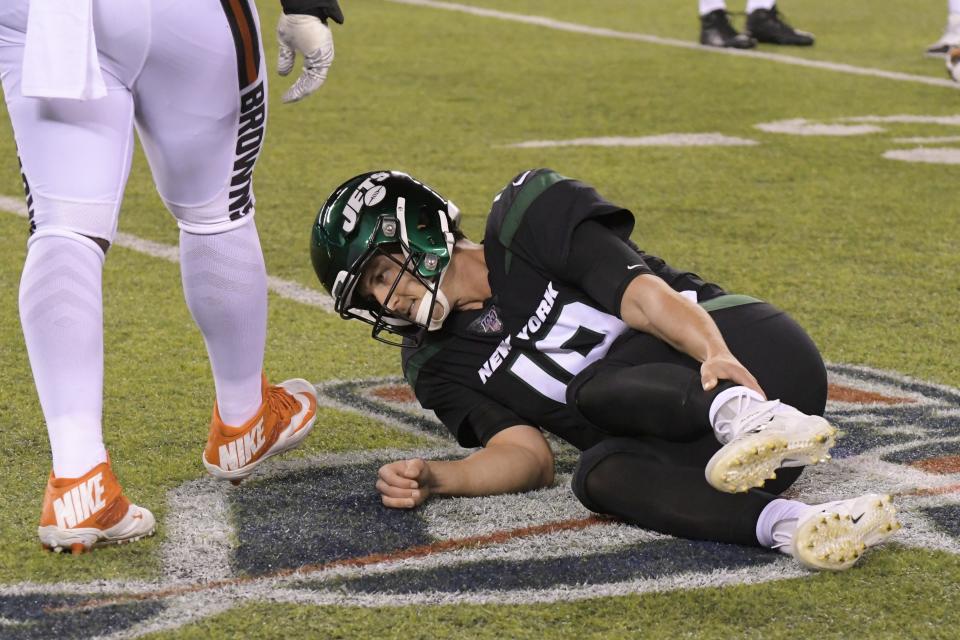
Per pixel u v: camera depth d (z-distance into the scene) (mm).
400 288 10023
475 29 40719
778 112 29109
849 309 15555
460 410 10477
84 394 8617
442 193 21391
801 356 9656
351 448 11156
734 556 8727
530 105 29578
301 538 9109
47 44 8188
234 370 9750
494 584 8367
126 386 12594
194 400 12234
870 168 23703
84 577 8430
